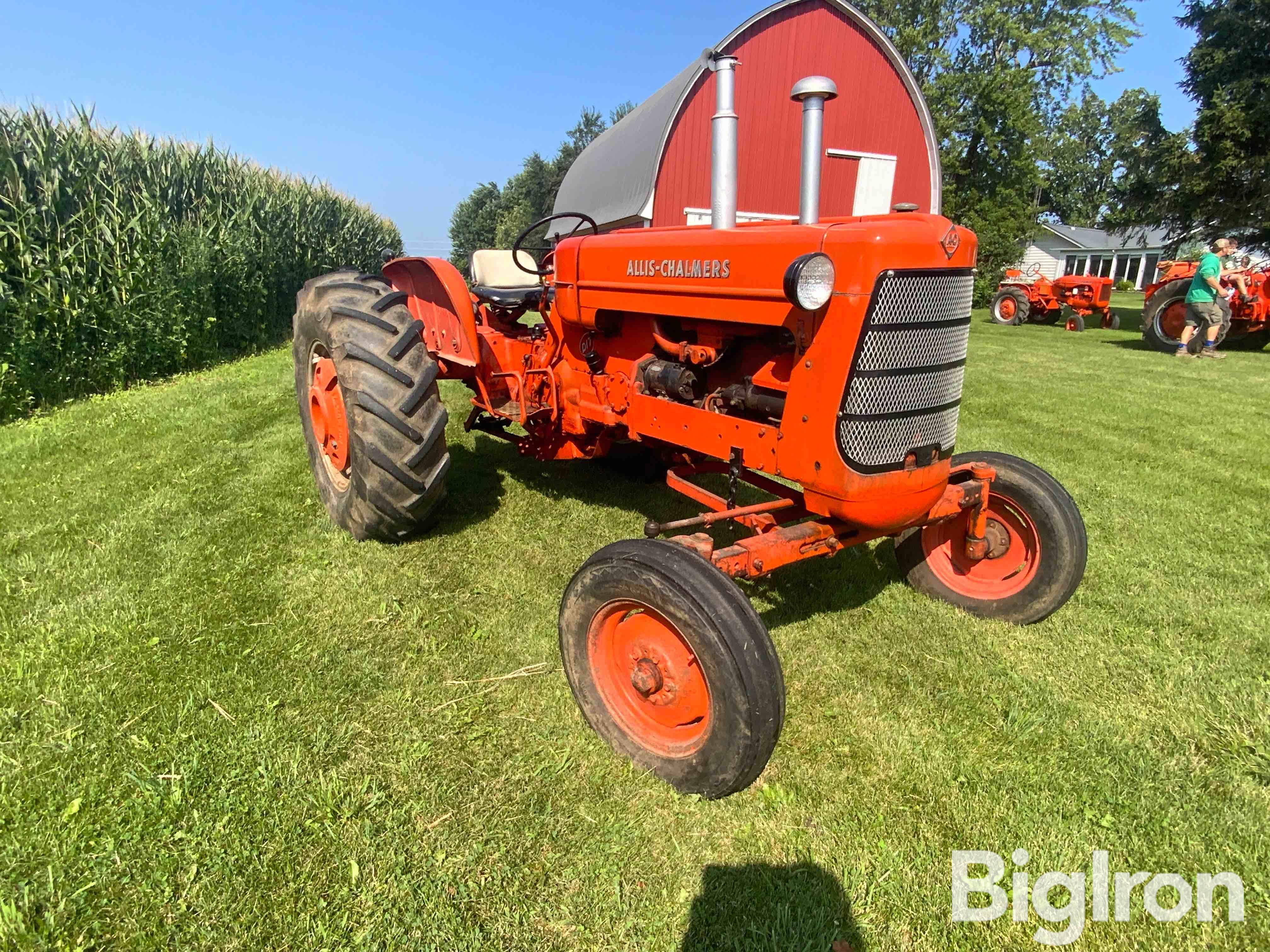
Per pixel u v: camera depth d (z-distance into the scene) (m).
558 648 2.66
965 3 25.98
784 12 13.11
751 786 2.04
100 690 2.30
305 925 1.59
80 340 6.91
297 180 12.73
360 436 3.08
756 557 2.12
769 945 1.59
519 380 3.56
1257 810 1.99
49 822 1.81
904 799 2.01
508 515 3.84
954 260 2.12
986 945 1.62
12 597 2.87
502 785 2.01
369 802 1.92
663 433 2.77
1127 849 1.86
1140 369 9.20
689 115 12.77
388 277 4.45
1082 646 2.76
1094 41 26.23
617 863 1.78
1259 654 2.72
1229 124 14.11
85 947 1.51
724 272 2.34
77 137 7.43
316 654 2.55
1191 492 4.45
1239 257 16.27
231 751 2.07
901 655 2.68
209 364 8.78
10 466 4.45
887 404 2.09
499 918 1.63
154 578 3.03
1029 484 2.77
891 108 14.59
